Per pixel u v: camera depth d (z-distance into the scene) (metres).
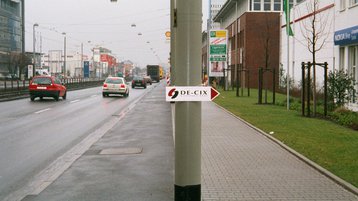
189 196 5.67
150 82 85.50
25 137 14.91
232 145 12.44
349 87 22.64
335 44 27.00
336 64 27.81
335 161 9.93
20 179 8.95
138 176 9.06
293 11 40.03
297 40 38.72
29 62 91.88
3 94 35.91
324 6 30.52
